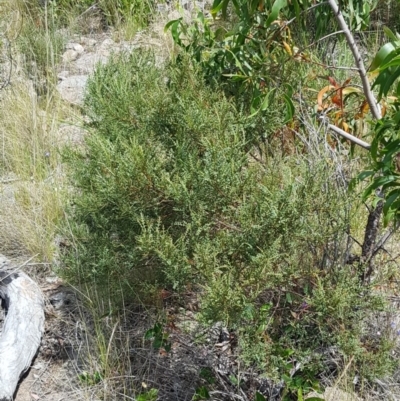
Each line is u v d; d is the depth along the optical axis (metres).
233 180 2.74
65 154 3.38
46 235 3.90
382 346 2.78
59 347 3.37
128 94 3.20
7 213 4.05
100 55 6.22
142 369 3.11
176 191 2.70
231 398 2.89
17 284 3.52
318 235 2.74
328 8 3.32
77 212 3.27
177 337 3.14
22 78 5.49
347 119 3.41
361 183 3.45
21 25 6.10
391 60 2.04
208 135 2.95
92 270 3.00
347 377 2.85
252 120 3.16
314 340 2.87
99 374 3.09
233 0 3.08
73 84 5.54
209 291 2.50
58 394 3.13
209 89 3.29
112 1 6.93
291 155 3.10
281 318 2.86
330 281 2.82
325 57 4.85
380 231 3.34
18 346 3.20
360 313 2.79
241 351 2.83
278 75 3.32
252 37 3.31
